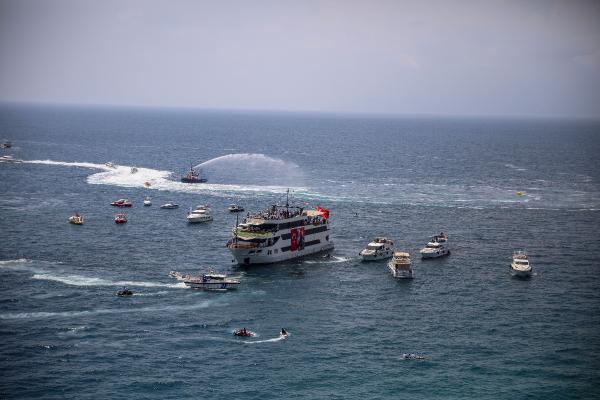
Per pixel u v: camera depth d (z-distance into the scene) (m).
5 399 186.62
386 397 195.25
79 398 189.25
